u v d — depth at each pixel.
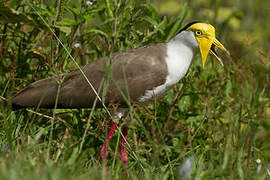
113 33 10.90
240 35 13.99
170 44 10.23
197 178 7.59
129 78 9.76
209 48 10.04
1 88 10.45
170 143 10.57
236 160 8.48
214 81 11.27
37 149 8.59
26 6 10.72
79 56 11.41
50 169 6.80
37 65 10.89
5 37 10.59
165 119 10.78
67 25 10.55
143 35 11.24
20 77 10.66
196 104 11.12
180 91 10.98
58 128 10.28
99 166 8.87
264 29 17.28
